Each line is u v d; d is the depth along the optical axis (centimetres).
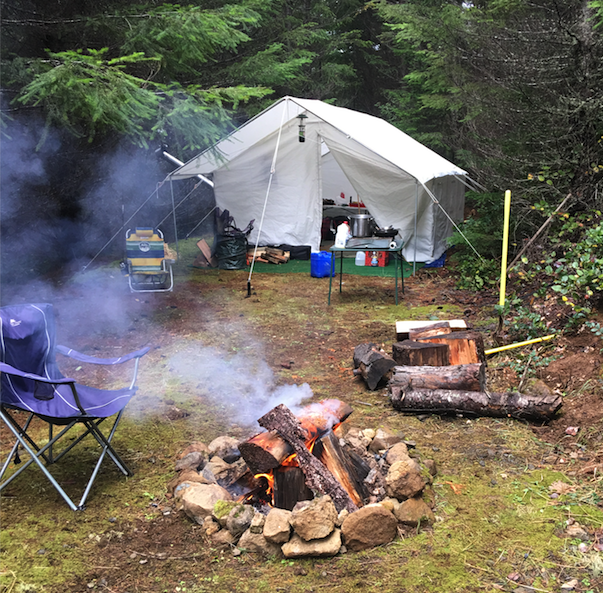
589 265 497
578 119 648
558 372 445
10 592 234
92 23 597
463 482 314
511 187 774
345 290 800
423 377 416
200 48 577
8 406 298
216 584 241
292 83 1429
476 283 774
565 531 268
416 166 800
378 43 1850
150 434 380
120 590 238
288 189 1007
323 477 280
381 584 238
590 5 590
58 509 293
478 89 864
